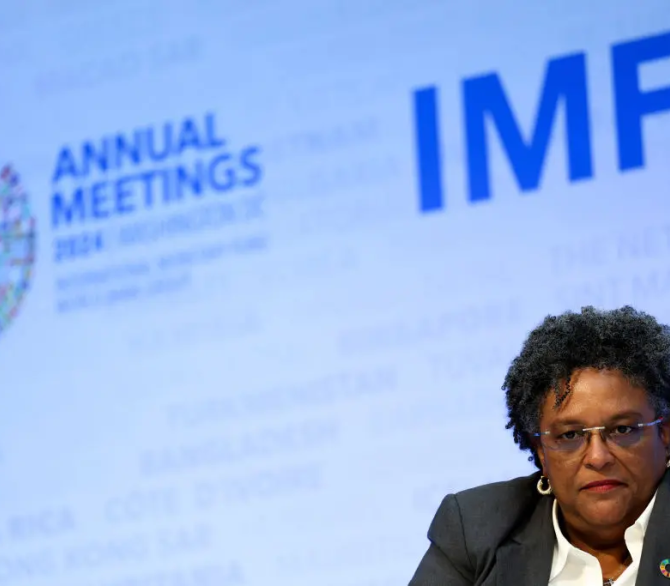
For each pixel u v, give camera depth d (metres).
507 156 9.23
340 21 10.19
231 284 10.02
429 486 8.84
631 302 8.58
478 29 9.62
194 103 10.62
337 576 8.98
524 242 9.01
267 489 9.40
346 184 9.81
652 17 9.00
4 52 11.48
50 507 10.23
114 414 10.21
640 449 4.11
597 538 4.29
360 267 9.57
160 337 10.19
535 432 4.30
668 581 4.04
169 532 9.66
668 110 8.77
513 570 4.32
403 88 9.81
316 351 9.53
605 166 8.87
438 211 9.40
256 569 9.26
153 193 10.55
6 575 10.23
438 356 9.08
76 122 11.07
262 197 10.09
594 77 9.08
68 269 10.75
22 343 10.76
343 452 9.19
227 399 9.77
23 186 11.14
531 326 8.84
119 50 11.05
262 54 10.44
